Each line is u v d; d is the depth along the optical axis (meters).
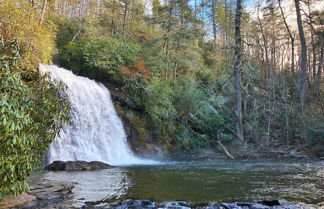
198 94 20.42
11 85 3.36
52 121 4.64
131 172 9.21
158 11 25.61
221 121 19.27
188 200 5.28
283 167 10.87
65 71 15.38
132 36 29.14
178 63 24.77
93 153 13.27
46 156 10.53
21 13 11.84
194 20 25.89
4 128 3.01
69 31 24.88
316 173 8.99
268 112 21.25
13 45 3.92
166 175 8.55
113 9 30.36
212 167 11.09
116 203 4.96
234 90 21.06
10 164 3.26
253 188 6.42
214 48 33.22
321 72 30.44
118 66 19.12
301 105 20.36
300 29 21.81
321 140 15.82
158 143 17.28
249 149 17.31
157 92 17.97
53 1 27.19
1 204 4.43
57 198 5.15
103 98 16.30
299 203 4.96
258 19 25.39
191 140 17.92
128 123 16.95
